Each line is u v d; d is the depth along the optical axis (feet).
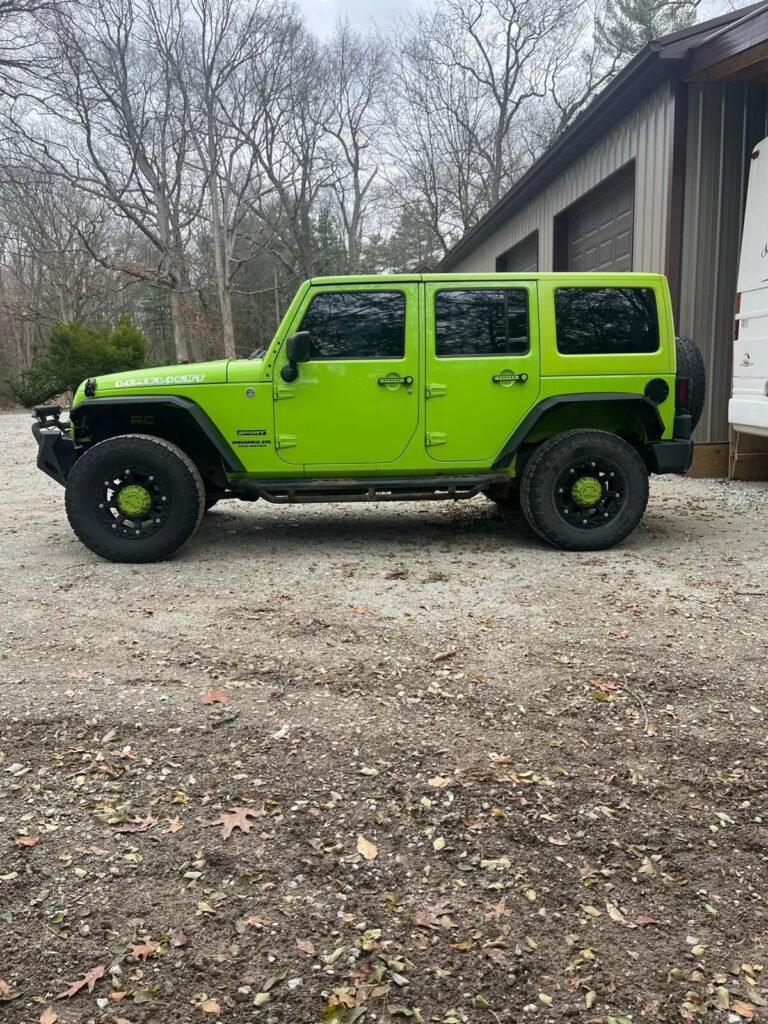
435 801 8.32
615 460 18.08
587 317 18.06
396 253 125.70
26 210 116.88
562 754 9.20
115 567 17.49
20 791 8.50
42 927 6.58
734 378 24.61
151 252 125.80
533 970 6.16
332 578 16.39
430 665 11.70
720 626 13.12
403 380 17.71
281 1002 5.87
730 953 6.31
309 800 8.35
